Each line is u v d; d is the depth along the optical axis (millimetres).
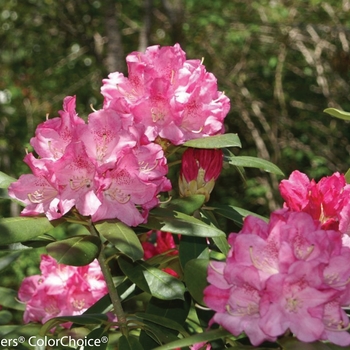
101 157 1054
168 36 4621
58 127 1073
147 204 1080
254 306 971
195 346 1282
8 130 4250
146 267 1129
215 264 992
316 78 4418
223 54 4535
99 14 4484
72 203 1039
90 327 1310
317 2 4352
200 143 1146
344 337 968
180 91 1173
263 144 4176
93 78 4582
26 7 4578
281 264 952
